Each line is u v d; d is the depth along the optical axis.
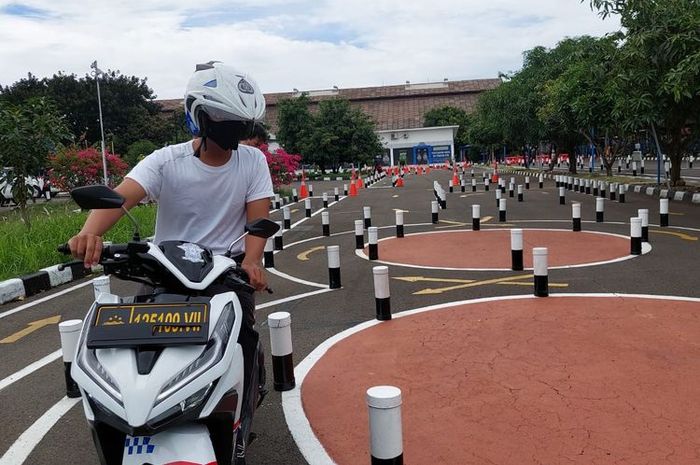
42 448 4.45
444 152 77.56
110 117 55.91
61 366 6.27
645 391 4.80
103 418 2.50
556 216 16.97
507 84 38.28
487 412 4.56
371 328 6.88
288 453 4.13
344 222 18.67
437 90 94.19
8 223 15.49
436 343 6.20
